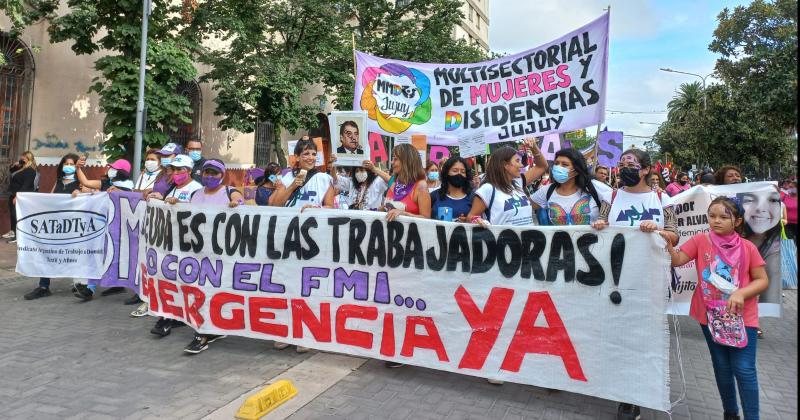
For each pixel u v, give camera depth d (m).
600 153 10.49
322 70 15.02
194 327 4.77
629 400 3.35
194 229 4.84
